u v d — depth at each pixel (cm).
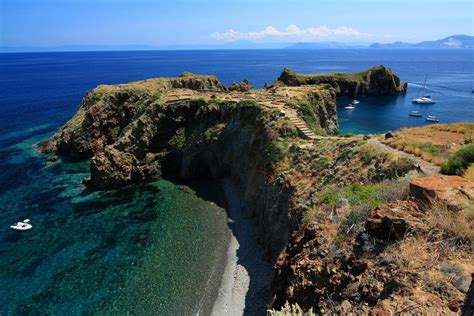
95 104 7975
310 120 5634
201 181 6397
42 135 9156
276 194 4053
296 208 3328
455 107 13025
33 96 15638
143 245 4147
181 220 4778
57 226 4609
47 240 4266
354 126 10175
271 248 3691
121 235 4384
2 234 4403
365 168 3183
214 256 3900
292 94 7525
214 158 6550
